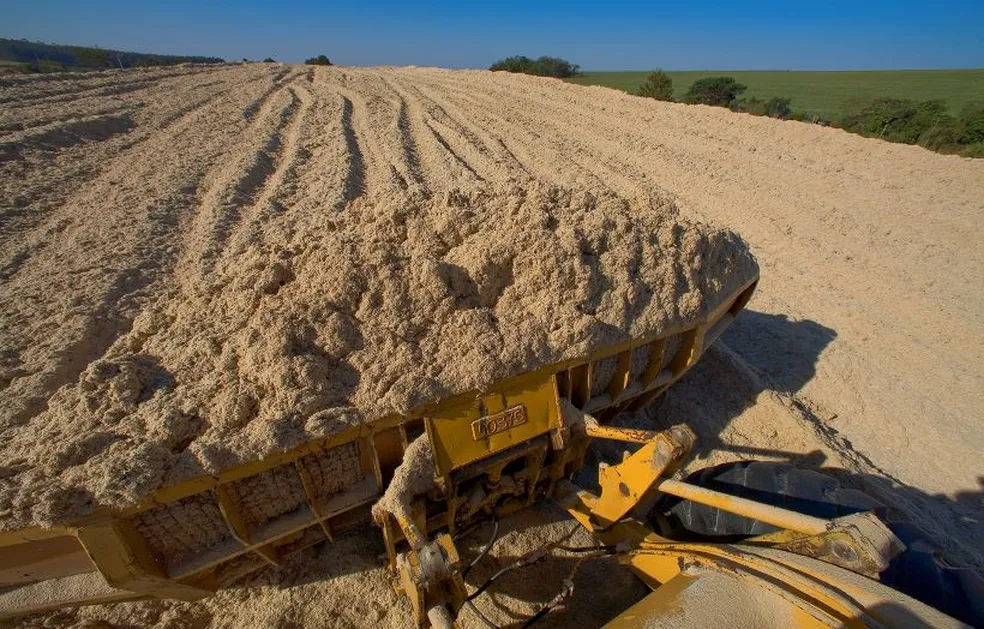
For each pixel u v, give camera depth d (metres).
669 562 2.38
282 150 10.99
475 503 2.88
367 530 3.25
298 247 3.18
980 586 2.19
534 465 2.94
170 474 2.14
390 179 9.04
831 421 4.59
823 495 2.89
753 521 2.82
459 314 2.92
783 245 7.64
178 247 6.50
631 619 1.79
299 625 2.80
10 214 7.08
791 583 1.83
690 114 15.89
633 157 11.77
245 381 2.55
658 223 3.67
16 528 1.99
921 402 4.77
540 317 3.03
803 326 5.81
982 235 7.79
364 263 2.97
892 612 1.62
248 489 2.41
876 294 6.40
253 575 2.99
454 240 3.33
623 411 4.22
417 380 2.56
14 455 2.35
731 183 10.07
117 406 2.47
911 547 2.42
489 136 12.98
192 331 2.85
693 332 3.62
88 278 5.61
